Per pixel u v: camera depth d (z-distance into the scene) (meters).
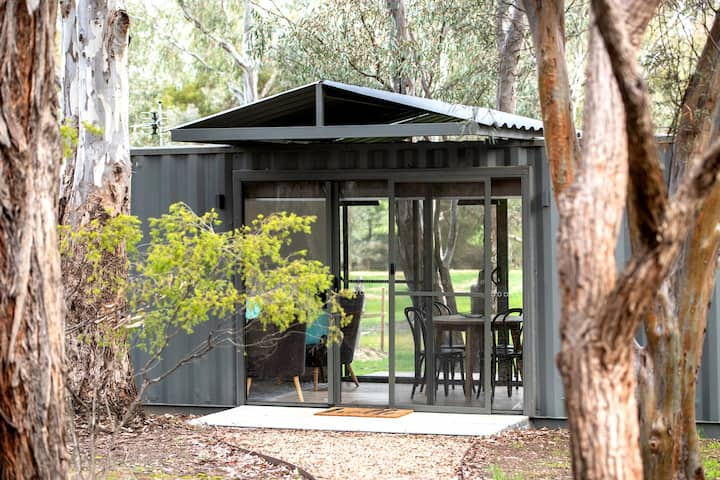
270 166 11.09
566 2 14.60
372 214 10.83
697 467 5.88
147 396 11.49
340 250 10.93
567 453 8.79
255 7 19.19
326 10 17.59
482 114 9.41
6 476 5.09
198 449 9.05
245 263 6.95
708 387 9.92
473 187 10.50
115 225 7.21
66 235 7.64
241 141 10.80
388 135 9.41
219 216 11.25
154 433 9.87
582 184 3.54
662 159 9.38
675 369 5.79
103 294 9.20
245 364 11.20
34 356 5.12
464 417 10.33
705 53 6.01
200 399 11.34
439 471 8.03
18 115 5.15
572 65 19.91
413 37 17.38
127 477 7.77
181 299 6.89
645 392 5.84
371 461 8.45
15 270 5.09
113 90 10.35
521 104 17.64
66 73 10.38
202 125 10.31
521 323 10.48
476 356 10.52
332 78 17.25
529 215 10.30
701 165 3.46
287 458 8.60
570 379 3.47
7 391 5.07
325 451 8.91
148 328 7.28
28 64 5.17
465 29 13.68
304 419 10.23
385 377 10.83
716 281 9.84
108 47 10.31
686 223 3.45
